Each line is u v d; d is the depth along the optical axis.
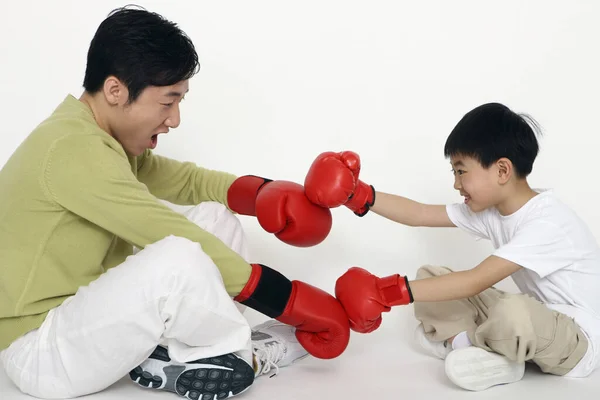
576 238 1.71
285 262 2.46
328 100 2.69
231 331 1.45
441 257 2.47
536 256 1.67
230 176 1.98
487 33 2.80
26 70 2.63
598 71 2.78
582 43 2.80
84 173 1.46
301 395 1.52
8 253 1.50
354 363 1.79
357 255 2.48
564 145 2.71
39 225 1.49
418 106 2.71
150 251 1.42
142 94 1.51
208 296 1.41
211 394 1.46
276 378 1.65
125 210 1.47
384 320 2.19
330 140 2.66
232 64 2.67
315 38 2.73
